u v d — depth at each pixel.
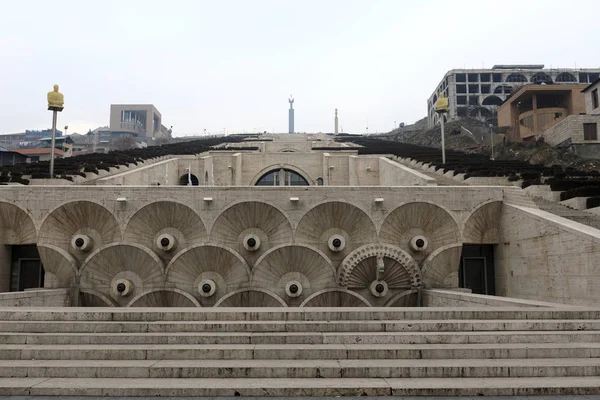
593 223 16.53
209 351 7.89
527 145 49.97
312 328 8.83
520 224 17.19
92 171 25.88
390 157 38.84
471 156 38.16
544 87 60.38
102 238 18.30
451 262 18.22
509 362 7.53
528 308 9.67
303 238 18.33
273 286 17.84
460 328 8.87
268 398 6.60
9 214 18.03
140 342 8.39
